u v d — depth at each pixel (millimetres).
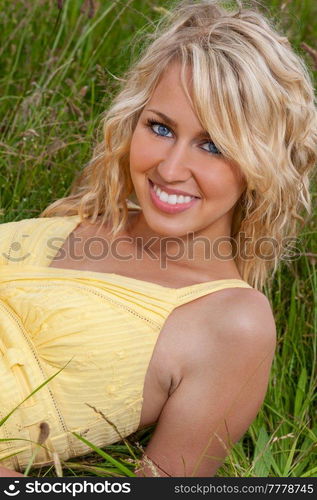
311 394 2930
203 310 2301
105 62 4102
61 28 4008
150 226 2389
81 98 3785
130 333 2258
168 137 2305
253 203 2488
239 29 2268
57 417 2258
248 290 2367
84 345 2236
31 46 4207
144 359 2258
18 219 3404
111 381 2252
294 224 2709
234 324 2258
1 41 4242
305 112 2371
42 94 3803
